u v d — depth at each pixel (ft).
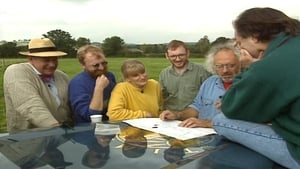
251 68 5.40
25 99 10.01
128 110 9.72
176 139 6.45
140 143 6.07
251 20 5.81
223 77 9.96
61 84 11.67
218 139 6.40
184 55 13.98
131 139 6.35
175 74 14.34
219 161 5.06
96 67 10.93
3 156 5.27
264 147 5.38
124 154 5.40
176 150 5.65
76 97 10.68
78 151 5.53
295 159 5.06
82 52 11.16
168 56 14.28
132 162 5.03
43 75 11.13
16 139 6.31
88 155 5.33
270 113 5.33
